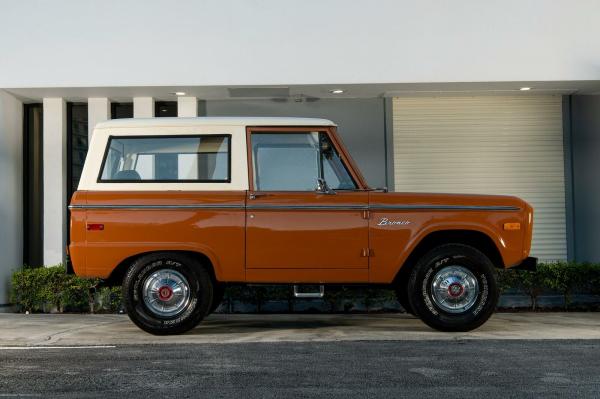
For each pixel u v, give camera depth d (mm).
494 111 12375
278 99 12242
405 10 10984
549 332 7703
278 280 7523
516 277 11023
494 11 11000
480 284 7578
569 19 11008
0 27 10961
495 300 7578
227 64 10961
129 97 11734
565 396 4797
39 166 12102
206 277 7527
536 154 12375
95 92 11305
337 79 10969
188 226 7438
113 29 10961
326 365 5820
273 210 7480
